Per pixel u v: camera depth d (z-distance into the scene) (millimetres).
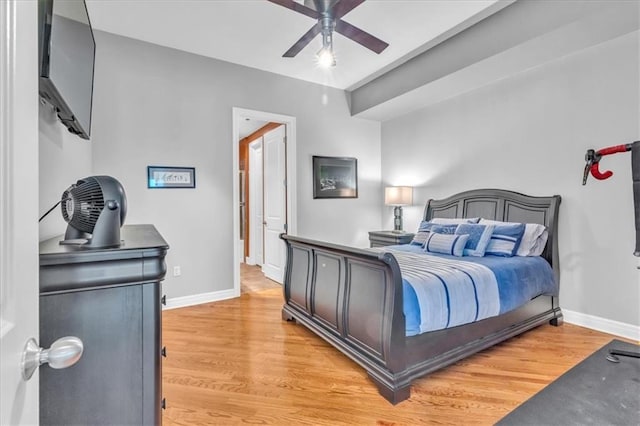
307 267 2791
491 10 2816
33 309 578
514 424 1606
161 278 1010
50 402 866
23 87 548
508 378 2043
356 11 2775
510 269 2529
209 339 2678
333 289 2395
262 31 3094
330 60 2365
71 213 1030
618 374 2010
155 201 3373
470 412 1720
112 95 3135
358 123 4879
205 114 3633
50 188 1544
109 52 3117
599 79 2760
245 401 1838
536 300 2762
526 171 3283
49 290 849
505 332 2447
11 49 507
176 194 3486
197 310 3414
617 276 2670
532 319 2705
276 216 4777
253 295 3988
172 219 3473
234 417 1705
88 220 1010
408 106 4348
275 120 4152
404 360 1854
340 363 2268
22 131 542
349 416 1709
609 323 2715
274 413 1735
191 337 2721
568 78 2955
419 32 3129
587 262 2846
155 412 992
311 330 2682
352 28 2270
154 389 990
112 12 2783
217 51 3514
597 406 1707
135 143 3256
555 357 2307
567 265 2967
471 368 2170
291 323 3043
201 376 2102
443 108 4125
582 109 2867
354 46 3396
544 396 1815
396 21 2934
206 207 3662
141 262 968
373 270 1982
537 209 3127
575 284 2920
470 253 3002
